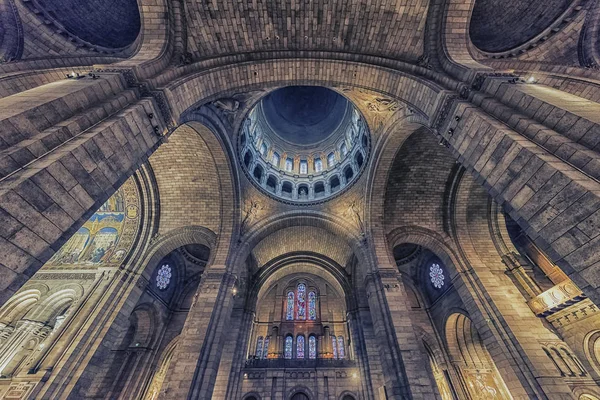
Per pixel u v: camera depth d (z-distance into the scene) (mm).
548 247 6059
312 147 29328
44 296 16906
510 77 8883
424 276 25844
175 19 11242
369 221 20297
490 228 18922
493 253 17953
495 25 13703
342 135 26281
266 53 12727
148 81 9328
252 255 27422
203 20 11516
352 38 12508
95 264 18219
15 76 10305
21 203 5039
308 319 31297
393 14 11617
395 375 13789
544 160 6141
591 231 5320
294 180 26844
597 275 5227
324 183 26062
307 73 13242
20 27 11172
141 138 8266
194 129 16047
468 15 11133
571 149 6004
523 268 16469
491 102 8234
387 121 17281
